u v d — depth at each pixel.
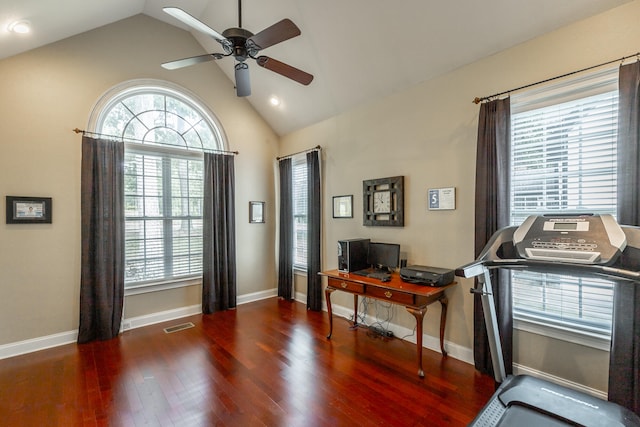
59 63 3.05
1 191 2.77
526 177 2.34
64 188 3.07
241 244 4.42
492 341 1.95
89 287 3.12
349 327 3.46
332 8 2.72
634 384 1.72
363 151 3.52
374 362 2.64
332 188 3.94
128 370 2.54
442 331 2.69
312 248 4.10
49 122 3.00
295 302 4.45
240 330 3.40
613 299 1.80
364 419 1.92
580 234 1.56
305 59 3.38
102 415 1.98
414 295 2.43
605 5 1.89
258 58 2.48
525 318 2.29
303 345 2.99
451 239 2.72
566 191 2.15
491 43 2.37
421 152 2.94
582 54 2.00
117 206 3.29
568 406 1.56
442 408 2.01
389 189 3.19
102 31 3.31
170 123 3.83
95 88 3.26
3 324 2.79
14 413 2.00
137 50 3.54
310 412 1.99
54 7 2.44
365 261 3.30
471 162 2.58
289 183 4.48
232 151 4.30
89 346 3.01
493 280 2.32
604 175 2.00
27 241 2.89
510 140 2.29
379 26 2.66
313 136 4.21
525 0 2.04
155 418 1.95
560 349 2.12
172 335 3.27
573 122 2.11
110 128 3.39
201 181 4.10
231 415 1.97
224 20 3.48
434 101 2.83
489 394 2.15
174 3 3.40
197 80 3.99
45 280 2.97
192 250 4.01
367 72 3.13
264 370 2.53
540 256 1.58
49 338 2.99
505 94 2.35
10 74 2.82
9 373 2.51
